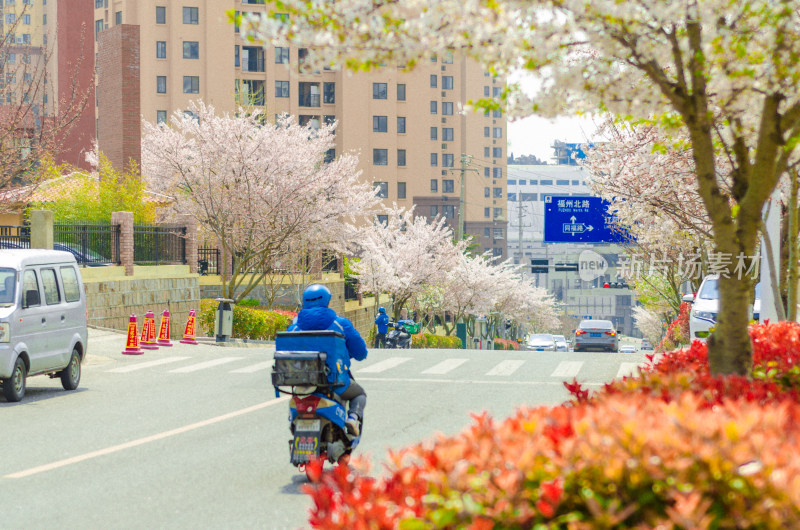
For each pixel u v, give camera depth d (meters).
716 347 11.85
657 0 11.53
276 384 13.60
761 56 12.10
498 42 11.98
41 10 150.75
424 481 5.75
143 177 60.75
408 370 30.27
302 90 150.38
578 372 29.53
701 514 4.84
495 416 20.03
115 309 45.34
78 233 43.72
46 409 21.72
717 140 17.17
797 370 11.18
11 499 12.73
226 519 11.55
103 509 12.12
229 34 137.25
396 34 11.49
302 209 57.25
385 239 84.44
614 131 40.41
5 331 22.44
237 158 55.34
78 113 43.31
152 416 20.58
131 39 64.88
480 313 100.88
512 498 5.18
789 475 5.05
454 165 176.38
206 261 65.62
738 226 12.02
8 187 43.62
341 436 14.14
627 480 5.30
